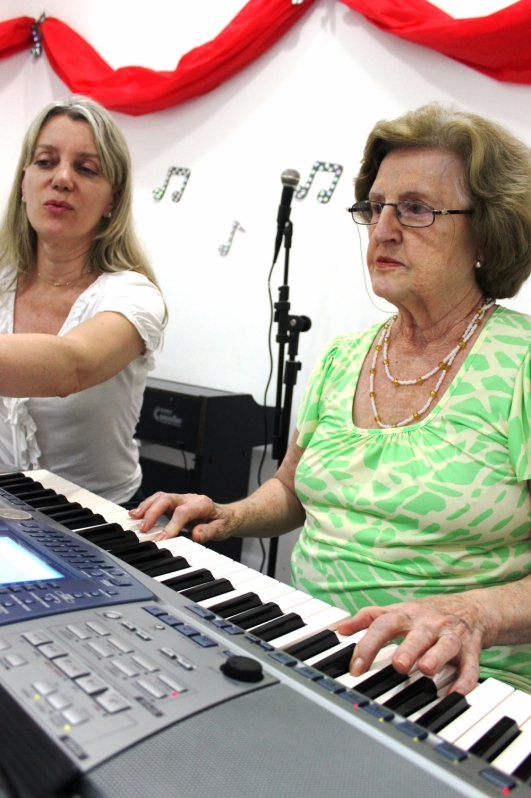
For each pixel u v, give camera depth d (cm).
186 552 100
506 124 200
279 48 258
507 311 121
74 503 111
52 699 51
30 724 49
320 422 133
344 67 239
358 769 48
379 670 71
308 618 81
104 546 94
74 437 157
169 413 245
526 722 63
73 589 71
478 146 111
